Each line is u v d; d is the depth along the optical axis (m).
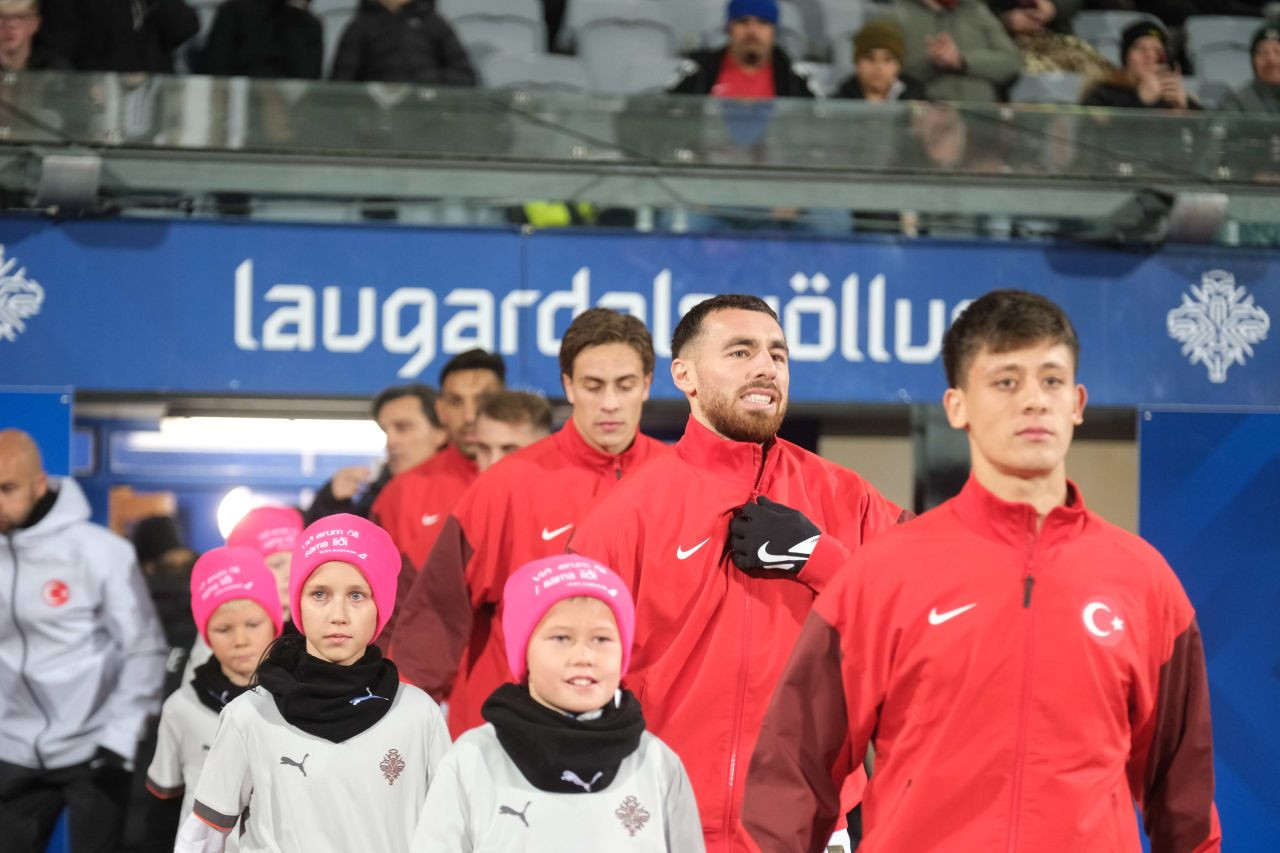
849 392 16.33
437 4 22.77
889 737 7.49
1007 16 21.11
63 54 17.78
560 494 12.45
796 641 8.47
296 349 15.77
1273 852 15.82
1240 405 16.55
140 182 15.60
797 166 16.50
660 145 16.41
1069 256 16.55
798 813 7.51
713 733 8.95
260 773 8.70
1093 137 16.80
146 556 15.46
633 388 12.39
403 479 15.80
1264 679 16.16
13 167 15.34
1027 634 7.23
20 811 14.88
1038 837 7.11
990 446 7.38
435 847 7.17
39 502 15.20
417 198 15.96
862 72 19.00
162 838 12.76
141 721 15.24
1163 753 7.57
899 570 7.43
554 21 23.84
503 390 15.91
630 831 7.25
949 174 16.59
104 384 15.49
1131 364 16.48
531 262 16.09
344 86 16.09
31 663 15.03
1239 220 16.55
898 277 16.45
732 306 9.32
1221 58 22.52
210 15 21.08
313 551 8.93
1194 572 16.34
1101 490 17.20
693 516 9.16
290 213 15.85
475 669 12.80
